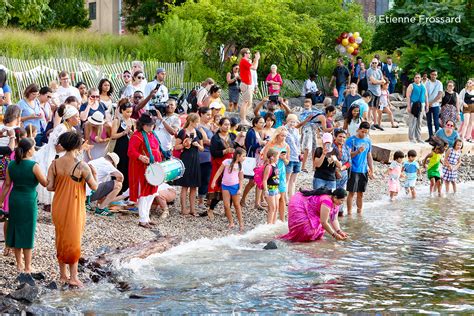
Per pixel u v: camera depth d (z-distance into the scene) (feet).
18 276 31.94
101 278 34.06
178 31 93.25
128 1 128.26
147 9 122.83
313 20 102.73
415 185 63.16
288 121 50.80
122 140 45.73
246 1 97.66
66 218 32.01
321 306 30.58
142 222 42.93
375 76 77.87
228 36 95.61
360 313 29.66
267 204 47.91
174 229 43.62
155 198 45.93
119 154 45.68
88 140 44.50
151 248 38.40
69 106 41.86
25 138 32.55
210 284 33.63
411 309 30.25
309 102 62.03
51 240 37.73
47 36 92.68
